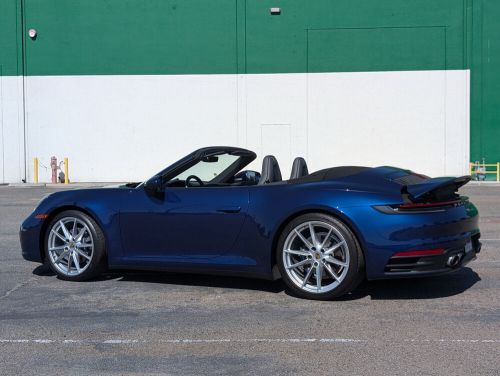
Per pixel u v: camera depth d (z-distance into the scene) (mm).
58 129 25453
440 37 24344
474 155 24531
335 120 24891
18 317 5578
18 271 7477
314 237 5812
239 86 25062
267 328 5195
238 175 7316
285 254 5941
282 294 6258
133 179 25469
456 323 5266
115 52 25188
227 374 4227
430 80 24469
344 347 4711
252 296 6211
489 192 19484
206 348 4742
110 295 6305
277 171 6762
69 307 5887
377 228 5551
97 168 25531
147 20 25078
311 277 6008
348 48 24656
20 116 25406
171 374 4242
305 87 24891
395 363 4363
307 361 4438
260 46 24906
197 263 6250
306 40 24766
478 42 24234
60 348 4770
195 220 6223
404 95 24594
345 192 5738
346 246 5660
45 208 6891
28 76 25344
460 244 5746
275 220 5898
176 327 5258
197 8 24984
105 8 25094
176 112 25266
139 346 4805
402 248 5508
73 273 6840
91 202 6680
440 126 24547
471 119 24469
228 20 24953
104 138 25422
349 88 24750
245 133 25141
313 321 5359
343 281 5719
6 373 4273
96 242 6645
